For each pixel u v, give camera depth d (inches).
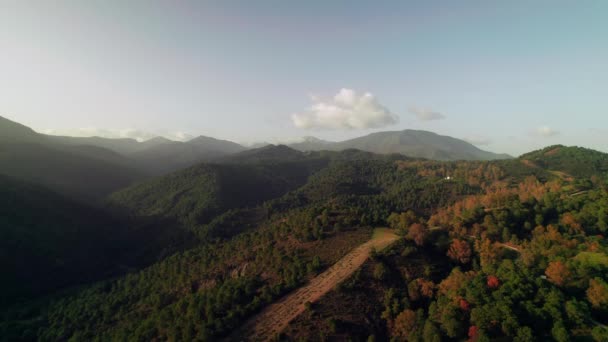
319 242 4525.1
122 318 4079.7
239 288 3767.2
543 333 2364.7
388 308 3198.8
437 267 3949.3
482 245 4074.8
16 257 6314.0
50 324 4397.1
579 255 3440.0
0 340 4001.0
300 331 2938.0
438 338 2541.8
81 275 7007.9
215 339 3048.7
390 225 5167.3
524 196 6653.5
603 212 4379.9
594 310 2583.7
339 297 3304.6
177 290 4389.8
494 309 2506.2
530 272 3191.4
